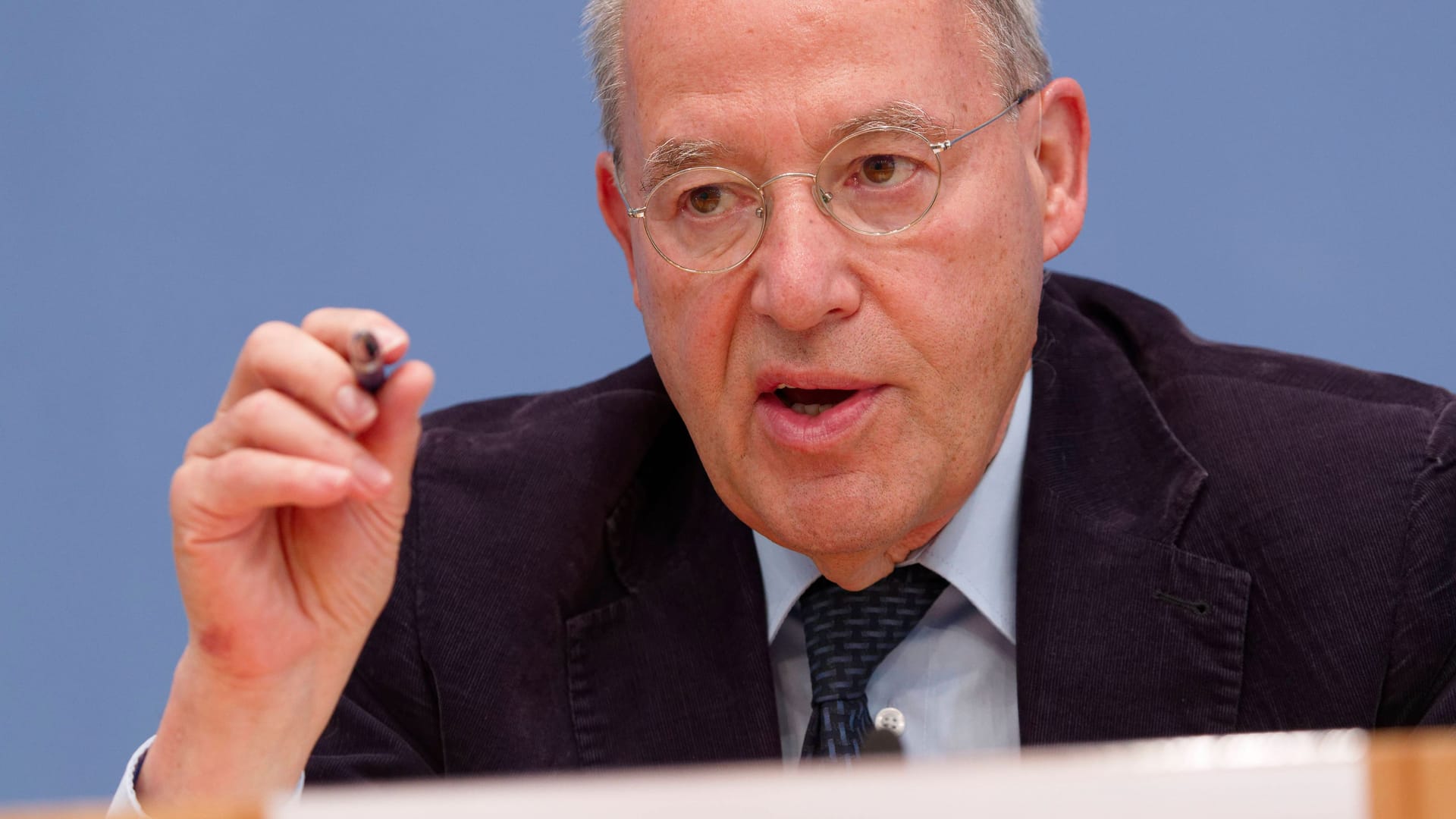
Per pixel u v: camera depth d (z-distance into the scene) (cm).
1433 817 194
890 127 455
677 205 476
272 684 435
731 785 199
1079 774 197
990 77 482
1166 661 518
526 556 581
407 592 580
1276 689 513
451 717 560
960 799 197
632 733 550
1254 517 532
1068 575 531
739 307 468
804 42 454
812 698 541
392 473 417
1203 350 604
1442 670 511
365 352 390
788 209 455
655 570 577
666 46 466
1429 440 539
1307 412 558
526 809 200
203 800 433
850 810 197
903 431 469
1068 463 555
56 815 219
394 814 203
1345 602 513
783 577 551
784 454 471
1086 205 557
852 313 456
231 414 404
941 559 539
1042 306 607
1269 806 195
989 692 541
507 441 623
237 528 414
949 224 463
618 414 614
